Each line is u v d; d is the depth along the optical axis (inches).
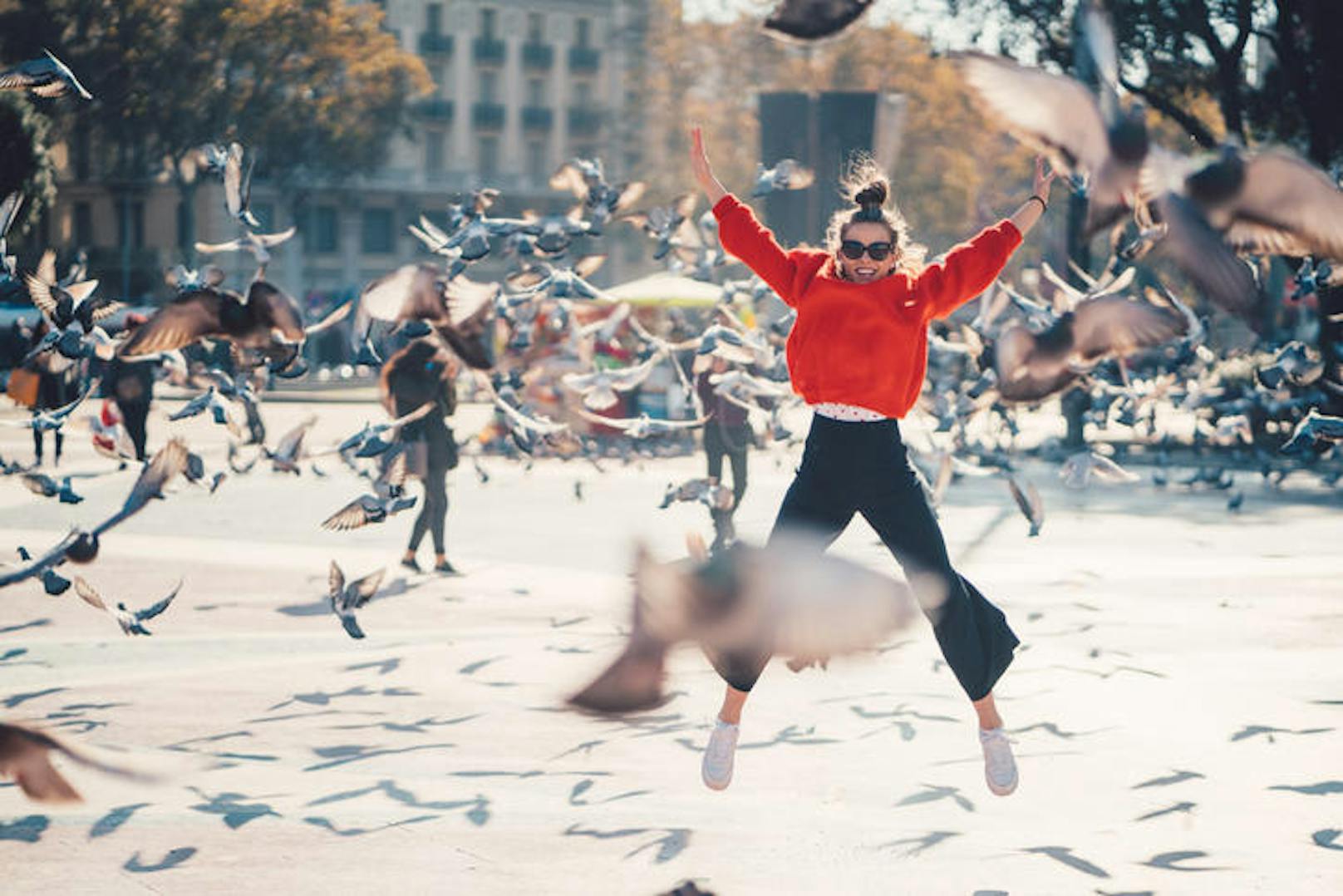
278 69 1813.5
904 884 181.5
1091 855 191.6
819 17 119.9
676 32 2625.5
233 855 190.9
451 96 3142.2
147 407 723.4
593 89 3331.7
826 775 228.8
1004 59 117.1
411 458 432.8
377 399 1553.9
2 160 1027.9
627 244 2901.1
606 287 2891.2
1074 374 167.5
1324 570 447.2
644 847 194.7
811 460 190.1
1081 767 232.8
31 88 176.9
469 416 1325.0
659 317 1002.7
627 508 619.2
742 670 188.9
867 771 230.7
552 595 400.2
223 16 1683.1
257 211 2652.6
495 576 432.8
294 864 187.6
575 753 240.7
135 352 171.3
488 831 201.0
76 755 106.1
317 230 2837.1
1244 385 577.9
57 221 2524.6
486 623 357.7
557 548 495.2
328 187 2687.0
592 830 201.3
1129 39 913.5
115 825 201.5
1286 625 356.5
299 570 440.1
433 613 373.4
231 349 234.4
